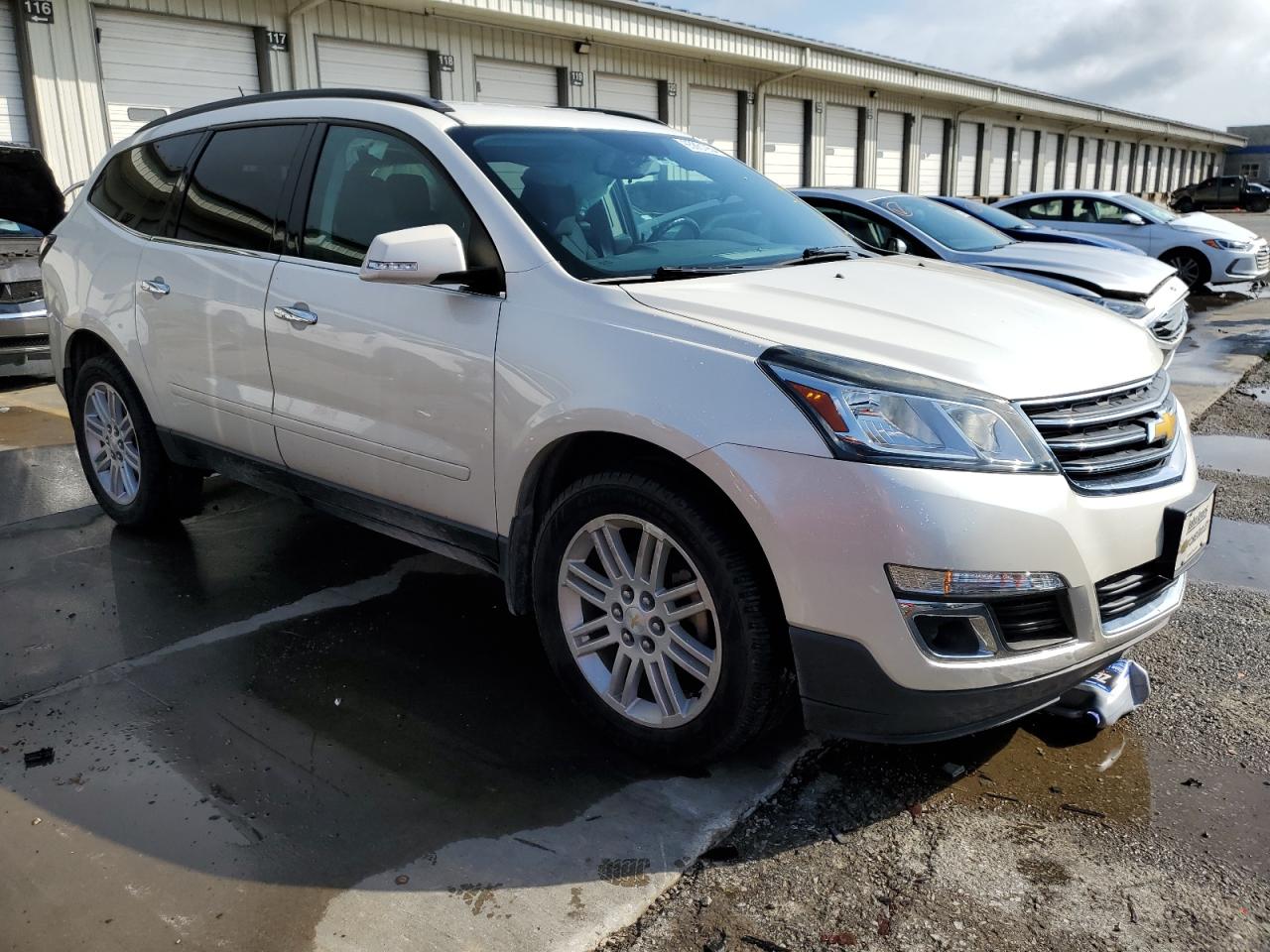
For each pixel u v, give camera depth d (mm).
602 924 2154
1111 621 2537
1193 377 8516
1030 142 32750
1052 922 2189
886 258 3621
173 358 3963
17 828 2447
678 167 3682
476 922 2150
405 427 3121
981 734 2941
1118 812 2574
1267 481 5523
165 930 2119
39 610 3695
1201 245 13453
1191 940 2137
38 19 10047
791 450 2301
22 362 7332
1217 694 3178
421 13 13484
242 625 3592
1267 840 2461
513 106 3592
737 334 2492
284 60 12188
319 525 4637
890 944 2123
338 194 3426
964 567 2229
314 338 3342
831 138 22234
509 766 2738
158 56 11094
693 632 2658
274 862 2332
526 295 2838
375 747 2820
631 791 2629
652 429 2463
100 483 4605
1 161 8258
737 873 2336
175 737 2855
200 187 3967
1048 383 2475
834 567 2270
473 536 3045
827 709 2412
